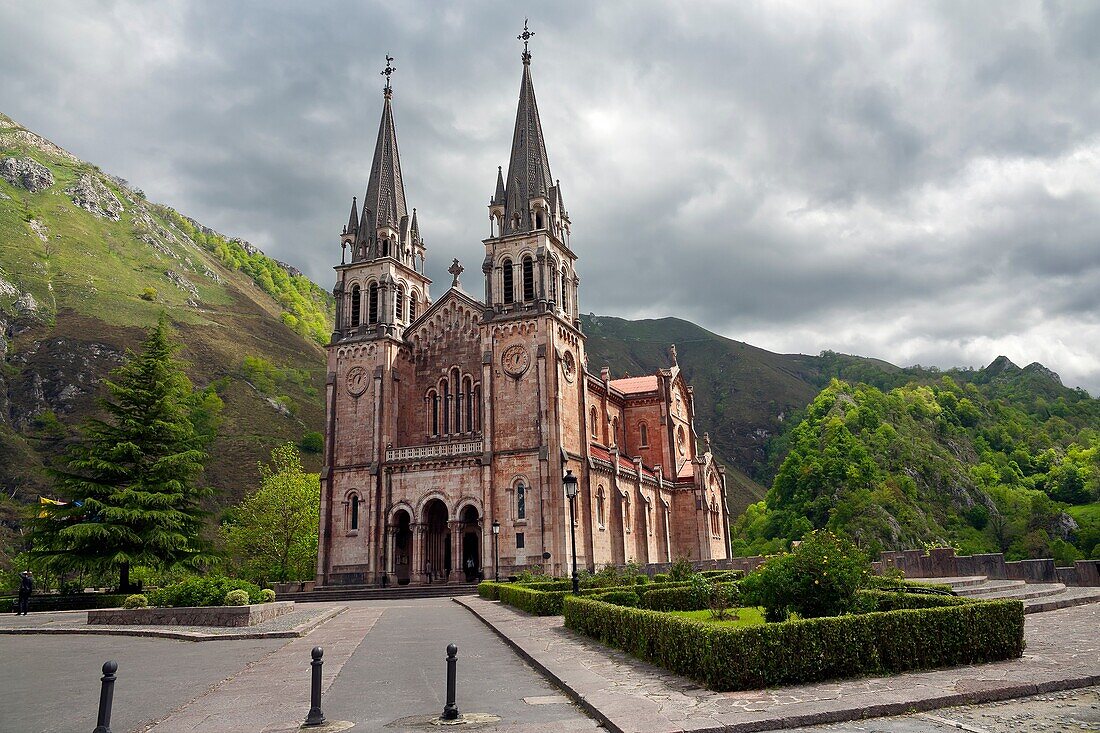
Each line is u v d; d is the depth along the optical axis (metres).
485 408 71.81
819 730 13.25
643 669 19.36
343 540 74.44
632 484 80.94
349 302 81.31
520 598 41.03
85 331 173.75
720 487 98.69
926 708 14.46
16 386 152.75
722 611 26.92
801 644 16.91
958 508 169.12
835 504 154.38
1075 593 37.38
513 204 77.69
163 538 59.22
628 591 35.31
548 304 73.00
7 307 171.12
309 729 14.51
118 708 17.09
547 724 14.31
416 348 80.56
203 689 19.39
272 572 87.31
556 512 67.62
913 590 34.34
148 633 33.50
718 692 16.11
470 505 70.69
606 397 89.12
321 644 28.80
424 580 70.88
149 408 64.56
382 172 84.19
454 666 15.34
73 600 54.44
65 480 59.66
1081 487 180.38
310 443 172.12
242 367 191.38
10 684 20.73
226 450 156.50
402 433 77.75
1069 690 15.67
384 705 16.67
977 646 18.56
